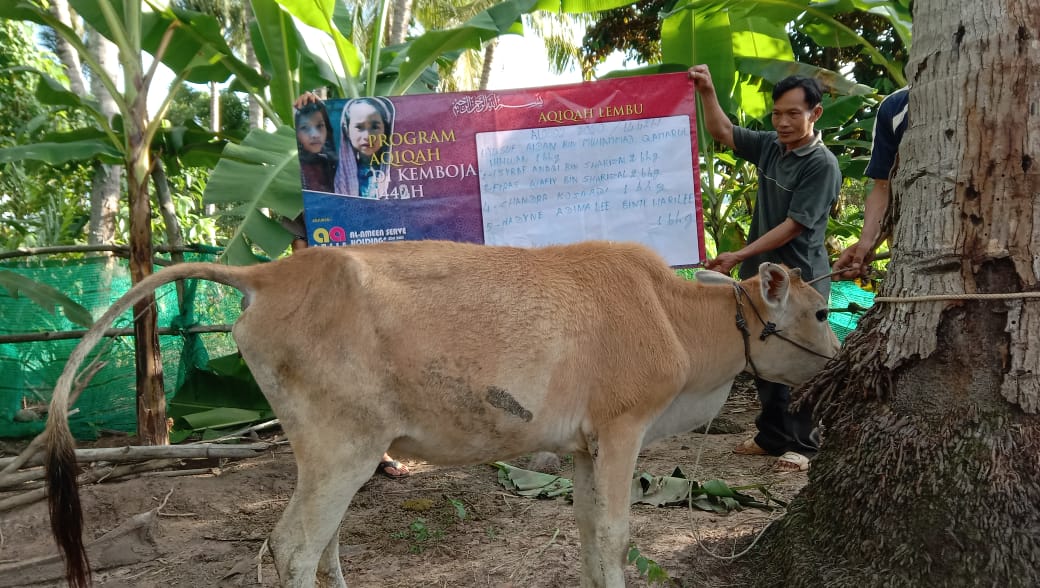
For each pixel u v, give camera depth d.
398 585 3.26
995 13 2.51
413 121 4.05
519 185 4.11
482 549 3.62
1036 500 2.42
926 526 2.49
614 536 2.83
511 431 2.79
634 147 4.12
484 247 2.94
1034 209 2.51
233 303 6.45
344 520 4.06
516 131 4.10
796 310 3.23
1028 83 2.49
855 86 6.44
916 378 2.68
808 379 3.28
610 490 2.85
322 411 2.66
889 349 2.75
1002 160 2.52
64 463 2.46
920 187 2.72
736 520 3.81
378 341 2.64
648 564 2.87
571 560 3.43
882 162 3.59
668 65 5.97
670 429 3.28
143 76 5.03
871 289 7.09
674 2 10.61
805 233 4.43
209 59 5.44
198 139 6.29
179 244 6.15
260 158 4.75
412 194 4.07
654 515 3.93
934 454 2.55
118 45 4.92
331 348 2.65
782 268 3.04
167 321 6.23
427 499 4.32
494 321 2.73
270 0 5.35
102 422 5.95
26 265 5.75
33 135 7.30
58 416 2.49
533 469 4.89
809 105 4.25
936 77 2.66
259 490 4.60
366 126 4.02
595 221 4.13
